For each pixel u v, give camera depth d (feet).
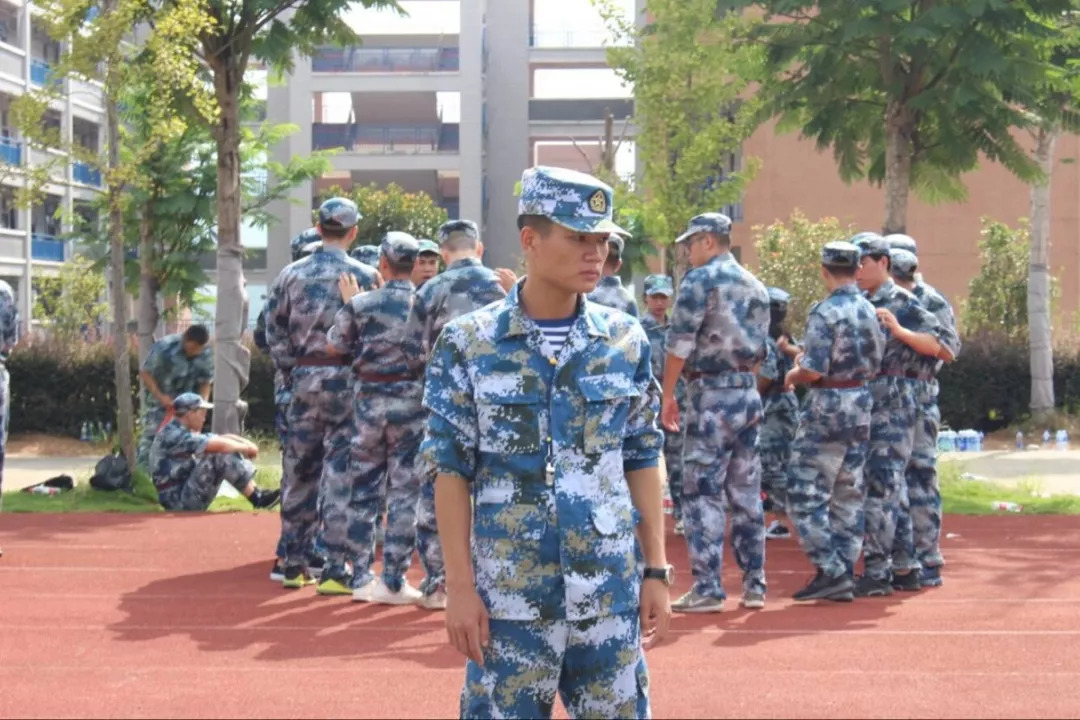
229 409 56.18
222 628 26.43
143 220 84.84
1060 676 22.35
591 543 11.97
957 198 64.80
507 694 11.95
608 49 84.99
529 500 11.98
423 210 143.54
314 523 31.07
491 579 11.98
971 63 53.72
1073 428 88.07
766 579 33.22
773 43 60.34
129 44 56.39
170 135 53.62
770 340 39.60
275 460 71.20
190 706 20.12
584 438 12.10
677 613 28.02
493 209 160.45
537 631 11.91
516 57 159.74
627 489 12.39
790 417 40.68
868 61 58.54
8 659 23.63
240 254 57.06
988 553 38.29
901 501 31.24
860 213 121.80
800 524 29.60
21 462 75.05
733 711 19.79
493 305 12.55
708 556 27.89
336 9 56.75
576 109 161.38
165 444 46.24
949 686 21.56
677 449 40.86
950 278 125.29
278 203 158.10
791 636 25.67
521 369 12.11
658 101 83.10
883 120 61.46
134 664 23.17
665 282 40.86
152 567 34.76
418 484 28.86
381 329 28.32
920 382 31.86
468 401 12.17
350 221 30.07
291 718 19.43
